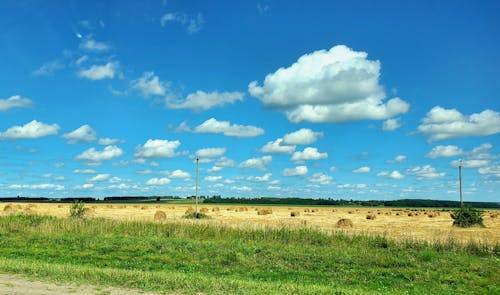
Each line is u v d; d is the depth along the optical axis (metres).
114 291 12.96
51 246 24.62
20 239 26.61
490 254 23.19
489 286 17.14
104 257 21.80
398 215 78.06
